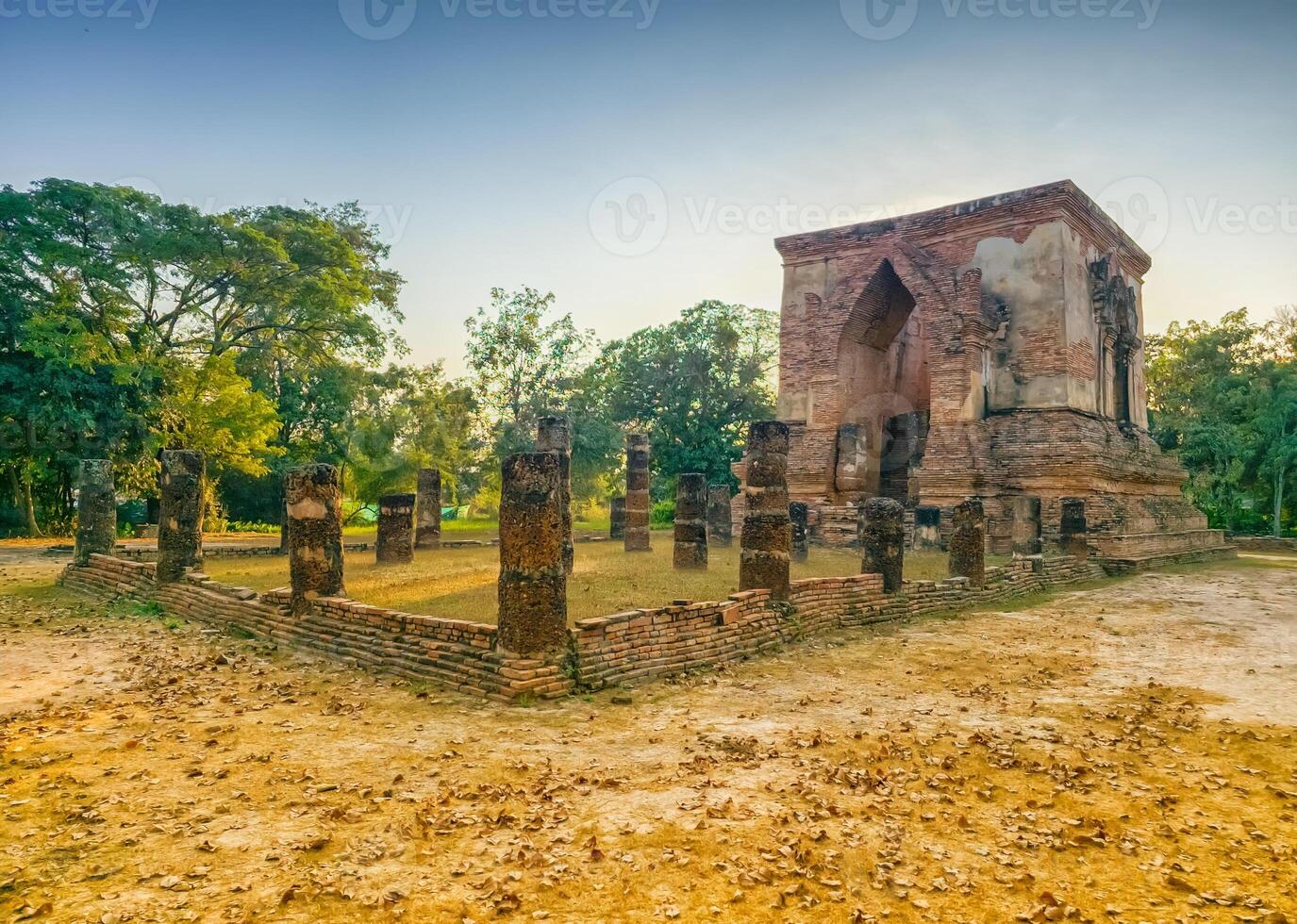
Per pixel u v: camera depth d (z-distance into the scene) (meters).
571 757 6.32
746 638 10.30
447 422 33.91
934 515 21.20
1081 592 16.84
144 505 37.69
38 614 12.70
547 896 4.28
